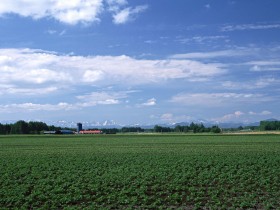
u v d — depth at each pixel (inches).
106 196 1073.5
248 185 1213.7
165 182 1263.5
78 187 1199.6
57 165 1747.0
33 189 1194.6
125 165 1704.0
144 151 2423.7
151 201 1024.9
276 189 1154.7
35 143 3467.0
